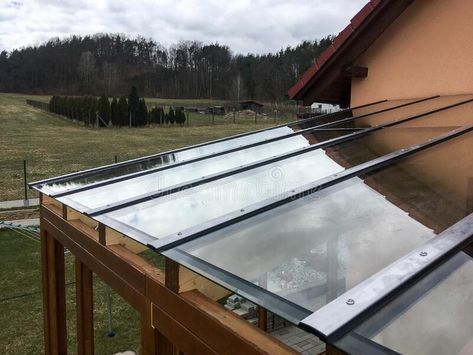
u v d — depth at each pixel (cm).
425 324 139
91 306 405
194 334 224
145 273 271
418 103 505
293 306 166
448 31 494
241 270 203
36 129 4134
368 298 150
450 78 496
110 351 651
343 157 379
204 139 3459
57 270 479
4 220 1284
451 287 157
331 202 275
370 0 538
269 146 515
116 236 333
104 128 4359
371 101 608
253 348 186
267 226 250
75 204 375
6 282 879
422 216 237
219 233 248
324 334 133
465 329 138
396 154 344
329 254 209
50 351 493
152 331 263
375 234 226
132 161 569
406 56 548
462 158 324
